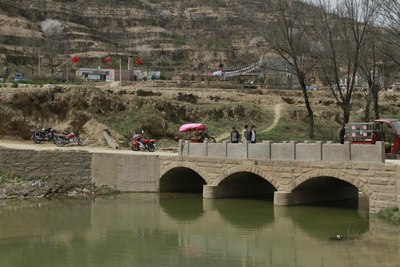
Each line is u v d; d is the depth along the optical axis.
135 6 184.75
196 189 47.19
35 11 162.25
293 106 74.56
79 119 56.75
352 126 39.22
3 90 56.62
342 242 27.69
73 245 28.47
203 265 24.91
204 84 88.00
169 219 34.94
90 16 174.50
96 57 139.75
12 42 139.38
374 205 32.09
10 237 30.11
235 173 39.69
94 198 42.12
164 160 44.03
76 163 44.38
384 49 58.38
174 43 164.38
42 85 63.25
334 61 57.28
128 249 27.72
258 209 37.72
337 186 40.47
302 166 35.56
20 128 54.94
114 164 44.78
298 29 67.62
